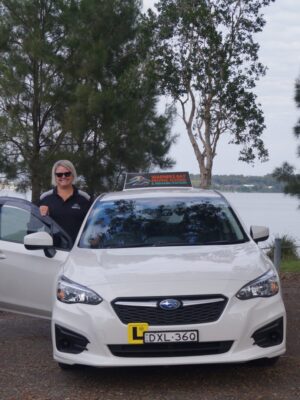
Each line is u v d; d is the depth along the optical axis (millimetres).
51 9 25703
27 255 7461
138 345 5680
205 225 7051
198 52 19578
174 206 7379
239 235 6961
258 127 19688
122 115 25219
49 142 27031
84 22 25609
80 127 24875
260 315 5785
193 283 5738
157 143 27672
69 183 8070
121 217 7207
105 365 5688
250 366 6492
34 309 7445
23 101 26297
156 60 19891
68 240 7434
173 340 5629
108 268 6094
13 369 6707
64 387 6059
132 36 26078
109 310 5723
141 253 6457
